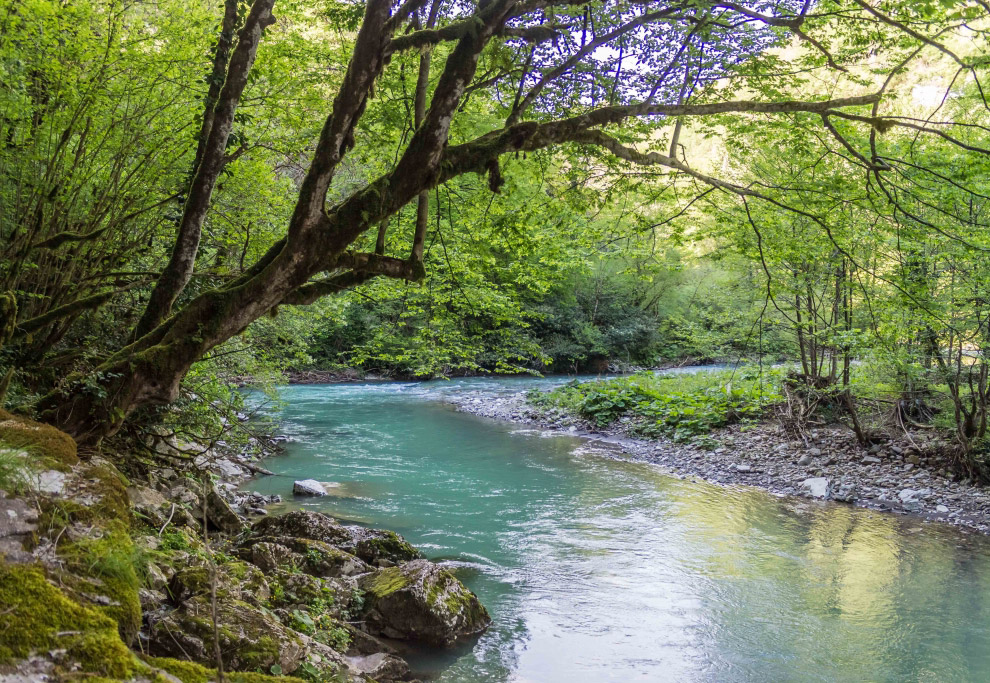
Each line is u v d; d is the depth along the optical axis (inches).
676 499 452.1
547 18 244.2
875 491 461.1
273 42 336.2
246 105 336.8
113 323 320.5
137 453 298.8
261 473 483.8
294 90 331.9
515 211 355.3
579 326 1437.0
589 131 250.7
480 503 431.2
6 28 236.8
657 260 382.9
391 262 242.2
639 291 1552.7
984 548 360.8
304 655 171.8
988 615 274.2
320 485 445.1
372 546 295.4
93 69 257.8
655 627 257.9
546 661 228.1
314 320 520.4
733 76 256.2
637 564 326.3
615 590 293.1
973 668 229.9
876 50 253.1
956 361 491.2
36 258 273.1
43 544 131.7
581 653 234.8
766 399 616.1
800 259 372.5
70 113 256.1
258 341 457.1
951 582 309.9
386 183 221.9
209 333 221.5
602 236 372.8
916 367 481.4
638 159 259.6
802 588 300.0
